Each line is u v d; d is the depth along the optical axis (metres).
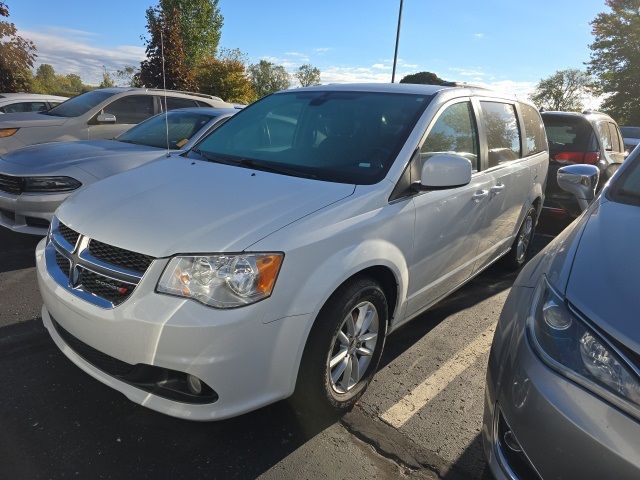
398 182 2.80
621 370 1.54
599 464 1.50
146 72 13.48
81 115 7.34
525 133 4.71
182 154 3.56
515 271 5.12
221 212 2.36
